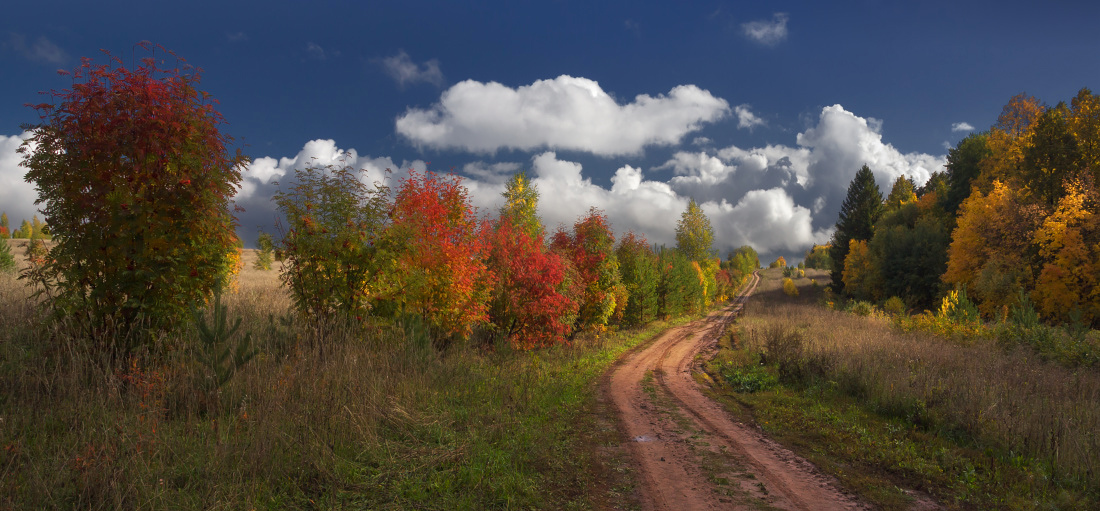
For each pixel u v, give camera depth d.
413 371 8.83
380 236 10.02
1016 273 31.34
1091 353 12.45
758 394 10.86
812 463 6.45
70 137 6.64
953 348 13.37
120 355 6.50
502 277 14.66
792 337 15.26
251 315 10.42
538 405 8.64
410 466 5.45
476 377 9.87
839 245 71.12
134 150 6.68
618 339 21.28
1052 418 7.00
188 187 7.01
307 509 4.43
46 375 6.01
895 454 6.64
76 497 4.04
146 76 6.94
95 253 6.71
